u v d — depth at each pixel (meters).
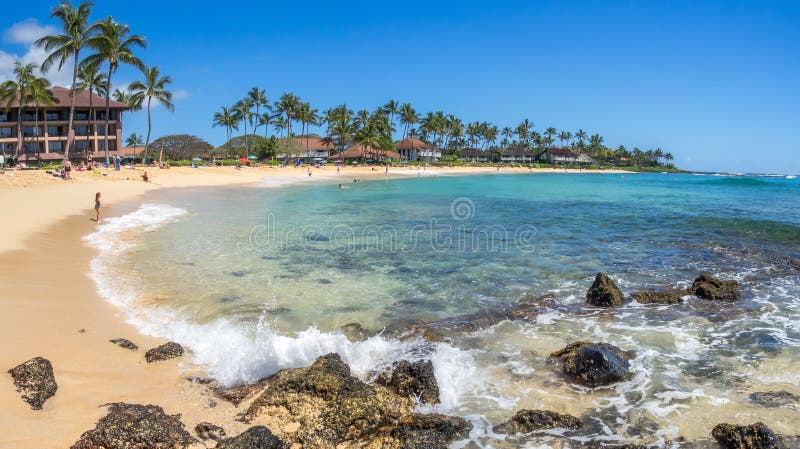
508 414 5.32
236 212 23.75
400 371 5.86
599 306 9.19
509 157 140.62
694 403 5.49
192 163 63.09
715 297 9.50
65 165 35.72
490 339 7.53
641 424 5.09
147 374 5.87
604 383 5.98
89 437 4.25
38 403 4.76
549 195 40.44
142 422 4.50
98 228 17.00
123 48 44.22
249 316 8.38
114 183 34.88
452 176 82.06
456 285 10.67
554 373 6.31
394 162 102.31
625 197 38.72
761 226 19.23
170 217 20.98
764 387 5.85
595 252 14.40
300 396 5.24
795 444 4.61
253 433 4.46
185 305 8.82
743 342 7.36
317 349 6.88
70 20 40.22
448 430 4.86
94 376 5.59
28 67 53.06
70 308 7.99
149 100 55.59
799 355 6.82
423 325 8.12
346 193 39.16
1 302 7.69
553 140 152.62
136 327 7.53
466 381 6.09
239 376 5.97
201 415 5.02
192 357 6.50
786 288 10.36
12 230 14.28
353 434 4.83
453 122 132.12
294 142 95.12
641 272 11.91
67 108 61.50
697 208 28.36
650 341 7.43
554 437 4.86
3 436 4.17
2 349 5.88
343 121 97.69
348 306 9.09
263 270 11.77
